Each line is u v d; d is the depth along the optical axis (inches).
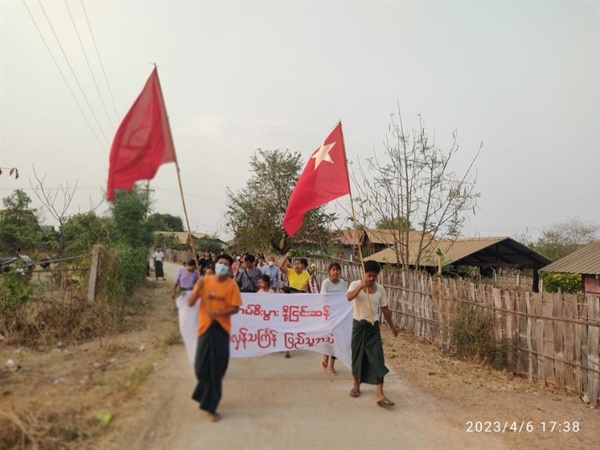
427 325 436.5
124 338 315.9
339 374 303.7
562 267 772.0
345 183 300.8
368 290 264.2
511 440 223.9
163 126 222.8
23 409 193.6
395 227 609.3
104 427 193.5
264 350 302.7
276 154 1323.8
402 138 603.5
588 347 284.7
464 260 920.3
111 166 220.1
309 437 208.4
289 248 1289.4
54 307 340.2
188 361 226.8
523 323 330.3
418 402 265.0
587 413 264.8
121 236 537.3
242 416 222.4
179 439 194.1
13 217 905.5
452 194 589.3
